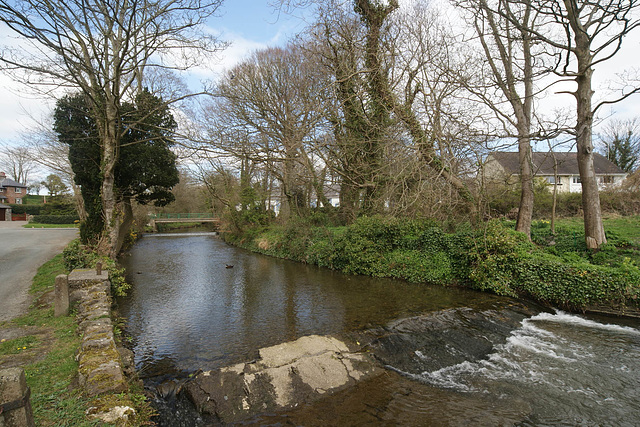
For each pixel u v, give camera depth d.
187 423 5.26
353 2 15.84
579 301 10.59
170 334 8.67
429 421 5.43
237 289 13.74
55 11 11.38
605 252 12.96
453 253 14.20
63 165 27.11
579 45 12.39
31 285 10.05
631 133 37.22
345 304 11.41
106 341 5.75
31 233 25.50
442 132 12.89
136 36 14.87
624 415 5.66
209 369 6.71
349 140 16.03
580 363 7.41
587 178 13.53
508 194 23.36
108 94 14.67
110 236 14.88
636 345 8.28
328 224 24.45
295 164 17.86
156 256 23.78
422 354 7.60
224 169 29.31
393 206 15.20
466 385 6.52
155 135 16.81
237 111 20.78
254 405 5.64
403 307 10.92
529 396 6.17
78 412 3.95
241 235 31.30
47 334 6.47
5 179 58.25
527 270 11.88
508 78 14.12
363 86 15.88
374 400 5.98
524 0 9.77
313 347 7.46
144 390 5.76
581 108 12.95
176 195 51.88
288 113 19.72
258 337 8.45
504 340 8.55
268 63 22.58
